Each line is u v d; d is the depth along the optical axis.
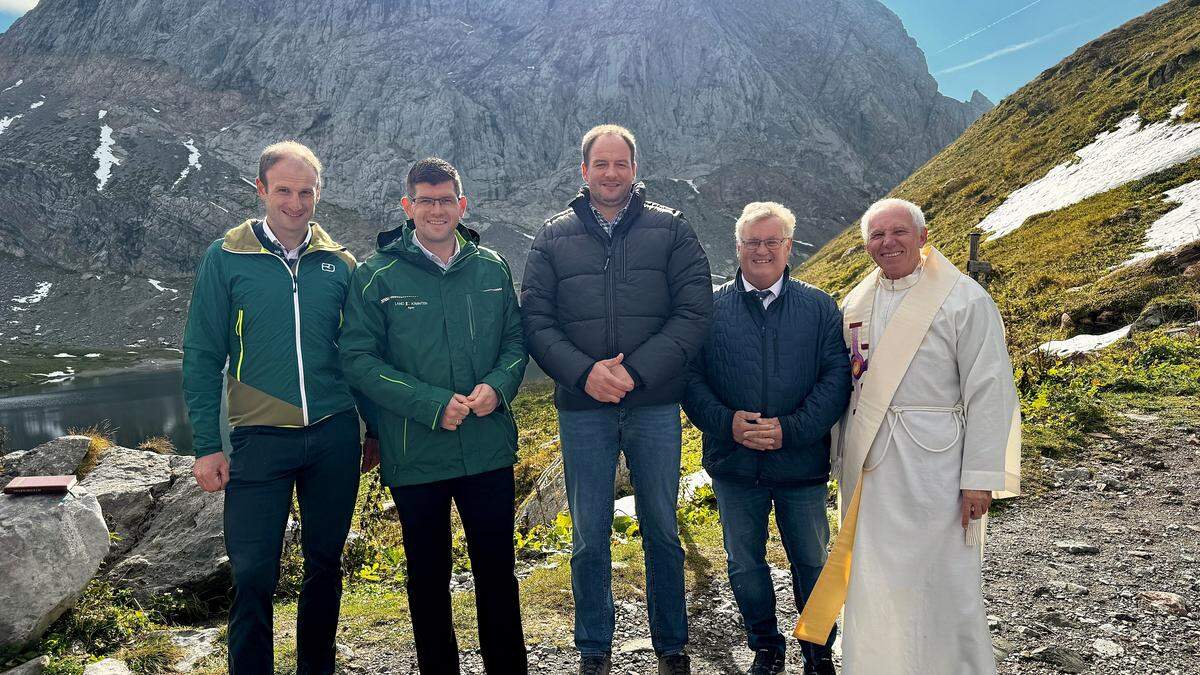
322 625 3.20
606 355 3.35
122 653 3.87
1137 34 45.91
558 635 3.87
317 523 3.21
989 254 26.89
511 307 3.43
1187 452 6.96
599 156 3.37
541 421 29.69
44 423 68.69
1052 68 50.84
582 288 3.37
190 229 183.75
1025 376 10.05
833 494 6.51
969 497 2.88
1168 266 15.31
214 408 3.09
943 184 44.81
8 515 3.76
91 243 184.50
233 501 3.05
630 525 5.88
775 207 3.46
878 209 3.19
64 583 3.79
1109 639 3.70
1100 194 27.06
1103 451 7.11
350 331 3.16
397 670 3.58
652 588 3.43
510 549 3.23
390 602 4.64
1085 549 4.95
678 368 3.28
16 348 134.88
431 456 3.11
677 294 3.38
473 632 3.91
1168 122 30.11
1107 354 11.51
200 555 5.04
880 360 3.11
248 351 3.10
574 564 3.41
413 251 3.20
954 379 3.02
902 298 3.19
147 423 66.62
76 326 154.38
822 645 3.34
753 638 3.50
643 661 3.60
